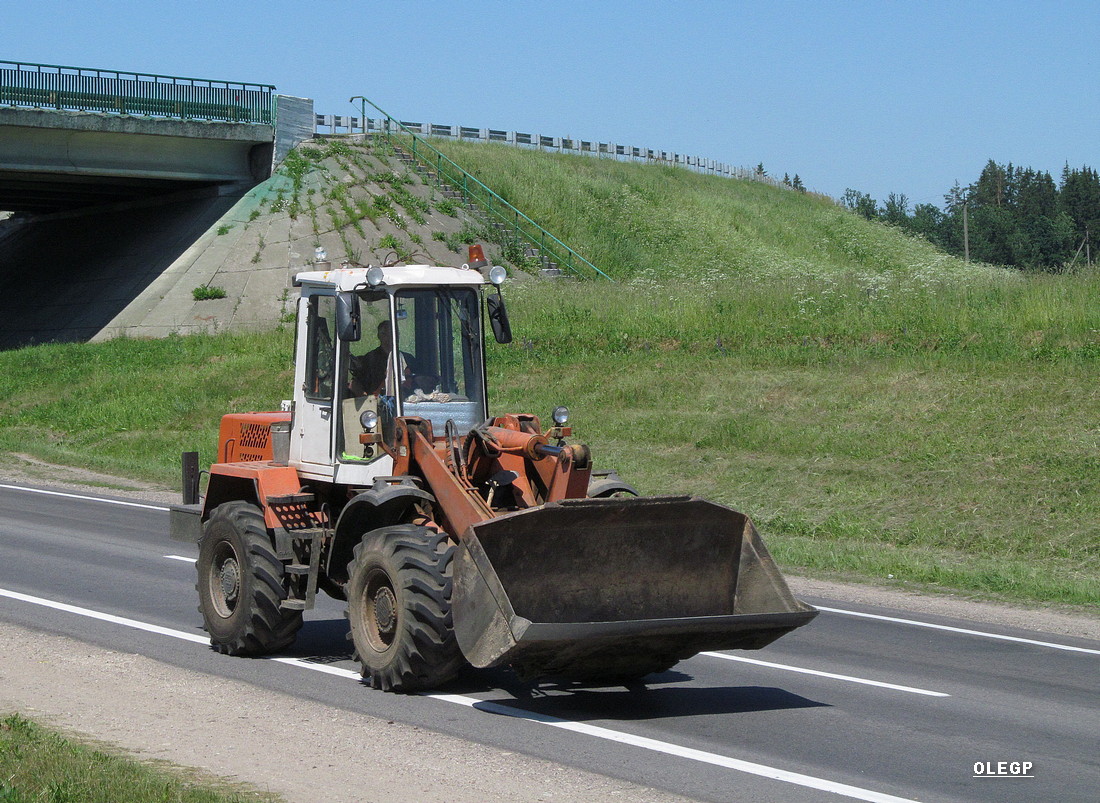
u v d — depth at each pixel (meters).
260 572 9.38
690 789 6.40
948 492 17.22
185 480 11.46
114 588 12.54
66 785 5.89
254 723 7.59
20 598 11.83
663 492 19.28
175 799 5.77
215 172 44.62
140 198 48.72
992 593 13.46
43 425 29.78
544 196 50.38
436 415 9.27
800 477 18.92
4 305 45.22
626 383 24.89
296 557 9.60
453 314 9.48
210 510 10.55
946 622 11.86
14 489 22.08
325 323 9.80
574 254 45.16
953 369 21.73
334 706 8.07
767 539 16.56
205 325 37.62
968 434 18.95
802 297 27.92
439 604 8.10
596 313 30.12
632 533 8.16
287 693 8.43
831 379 22.80
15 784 5.91
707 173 73.19
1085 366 20.45
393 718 7.78
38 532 16.67
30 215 55.41
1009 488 16.89
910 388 21.36
